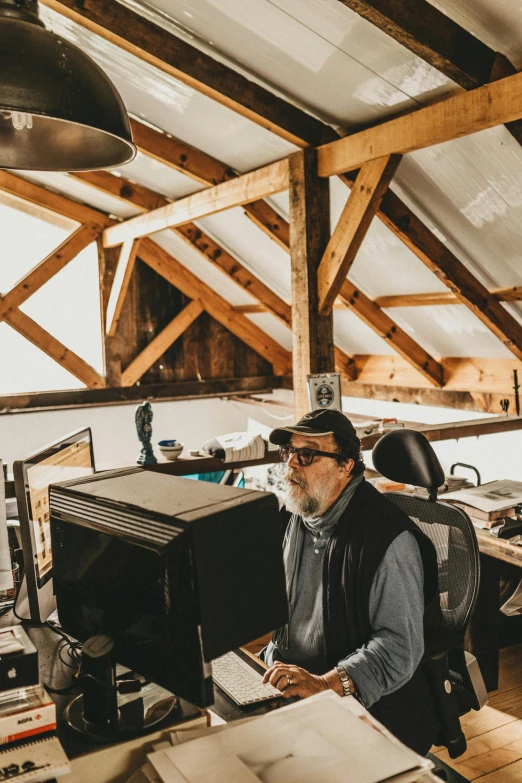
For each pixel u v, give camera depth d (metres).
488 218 3.68
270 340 8.09
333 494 1.81
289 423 6.81
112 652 1.26
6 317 6.62
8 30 1.28
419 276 4.75
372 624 1.72
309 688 1.52
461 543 2.04
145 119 4.37
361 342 6.54
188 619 1.14
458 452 5.74
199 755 1.15
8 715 1.15
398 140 3.19
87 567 1.36
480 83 2.73
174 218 5.48
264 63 3.24
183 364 7.77
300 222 3.79
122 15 3.09
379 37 2.72
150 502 1.24
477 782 2.41
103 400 7.25
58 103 1.28
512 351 4.67
